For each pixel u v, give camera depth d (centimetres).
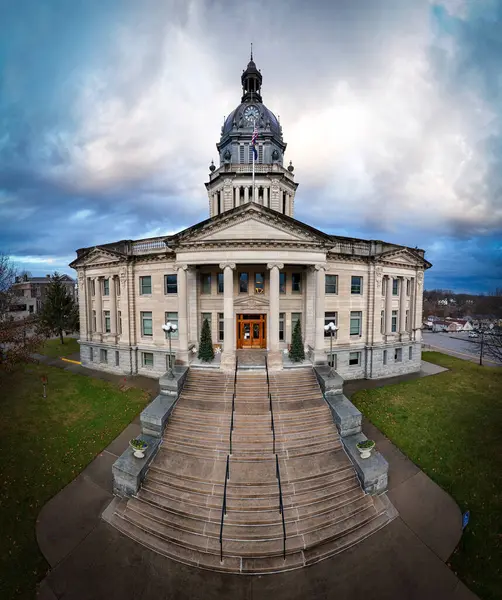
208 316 2711
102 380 2759
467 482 1480
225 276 2277
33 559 1100
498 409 2200
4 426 1881
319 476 1436
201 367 2283
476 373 3164
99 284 3177
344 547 1158
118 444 1773
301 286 2698
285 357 2511
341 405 1838
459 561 1100
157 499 1339
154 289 2836
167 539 1184
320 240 2314
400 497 1398
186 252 2330
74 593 987
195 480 1409
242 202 3506
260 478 1409
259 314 2711
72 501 1373
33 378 2742
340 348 2798
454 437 1839
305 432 1694
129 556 1120
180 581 1036
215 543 1161
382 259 2927
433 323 9888
